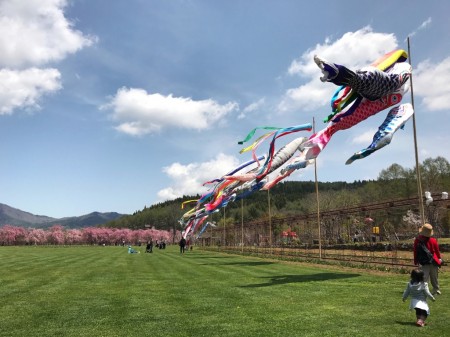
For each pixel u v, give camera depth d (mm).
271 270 16953
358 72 13203
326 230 35312
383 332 6066
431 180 47469
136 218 155000
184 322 6996
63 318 7449
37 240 120375
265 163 20625
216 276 14656
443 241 26047
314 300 8977
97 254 35531
